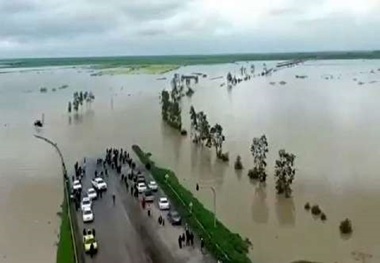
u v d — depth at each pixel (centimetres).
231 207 9625
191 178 11531
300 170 11706
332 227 8556
